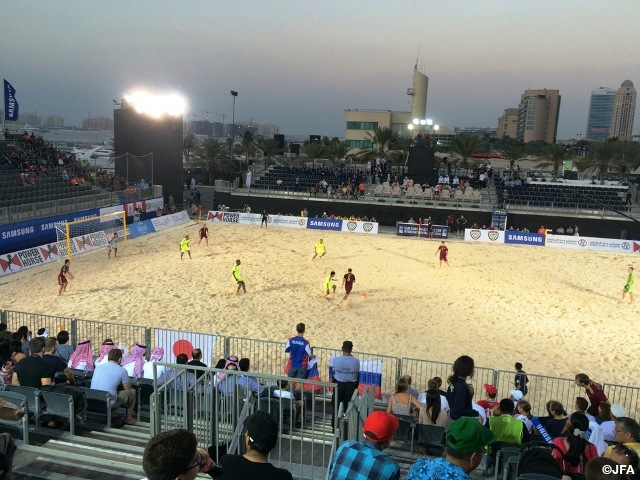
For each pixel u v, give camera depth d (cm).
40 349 846
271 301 2075
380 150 5791
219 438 653
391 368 1419
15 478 558
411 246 3269
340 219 3719
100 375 801
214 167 5772
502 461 670
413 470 293
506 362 1558
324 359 1517
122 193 3506
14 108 3678
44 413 744
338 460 337
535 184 4447
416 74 8350
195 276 2414
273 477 314
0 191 2925
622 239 3369
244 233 3509
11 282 2262
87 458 612
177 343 1299
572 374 1491
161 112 4153
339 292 2234
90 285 2230
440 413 779
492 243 3447
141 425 826
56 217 2881
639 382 1455
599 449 692
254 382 830
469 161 5869
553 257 3081
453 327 1850
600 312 2083
